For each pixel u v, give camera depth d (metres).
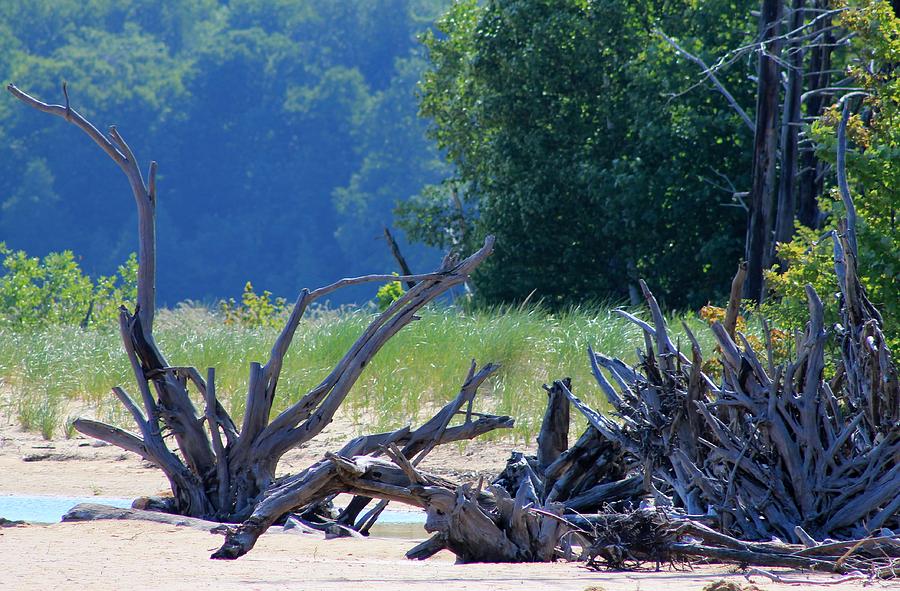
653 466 25.00
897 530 22.67
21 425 51.84
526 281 112.38
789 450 23.22
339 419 51.38
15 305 106.06
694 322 63.47
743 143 101.75
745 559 19.20
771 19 79.62
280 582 17.06
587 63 111.75
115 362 58.56
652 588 15.87
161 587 16.34
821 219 87.12
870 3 48.59
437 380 54.41
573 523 22.33
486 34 116.94
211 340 60.78
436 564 20.94
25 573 18.20
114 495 38.56
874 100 46.84
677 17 112.62
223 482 32.06
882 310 38.66
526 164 115.50
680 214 104.25
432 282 34.12
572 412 48.50
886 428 23.62
